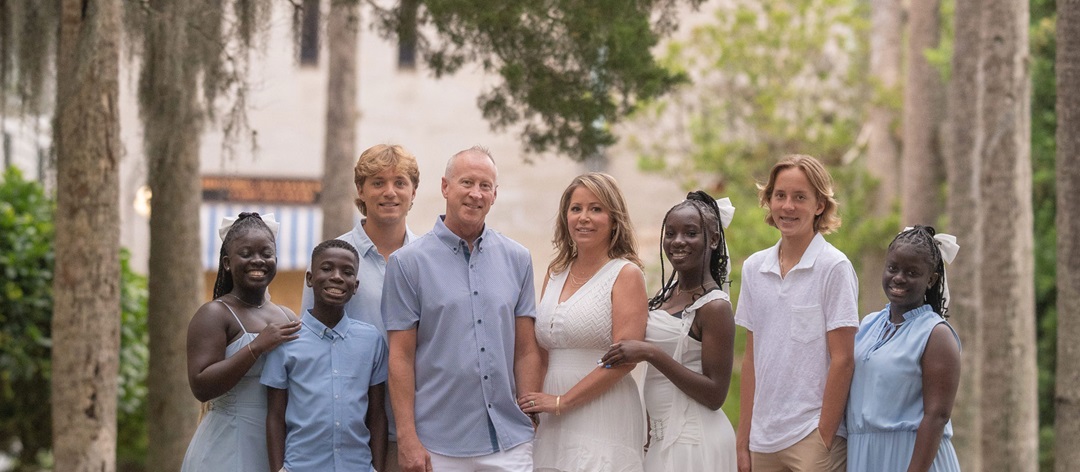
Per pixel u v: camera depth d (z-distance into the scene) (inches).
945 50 560.7
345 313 205.9
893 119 673.6
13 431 426.9
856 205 661.9
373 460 203.6
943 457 201.3
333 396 198.2
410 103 742.5
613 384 205.5
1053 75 571.2
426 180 743.1
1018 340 427.2
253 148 309.7
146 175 339.3
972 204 465.1
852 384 204.8
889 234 626.2
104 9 271.4
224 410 199.9
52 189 285.7
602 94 321.1
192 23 292.7
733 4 720.3
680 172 681.6
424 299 203.8
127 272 435.2
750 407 219.9
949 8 632.4
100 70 271.7
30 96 305.6
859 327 205.9
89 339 273.7
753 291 216.7
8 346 391.9
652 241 724.7
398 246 224.8
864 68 713.0
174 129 303.0
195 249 374.3
